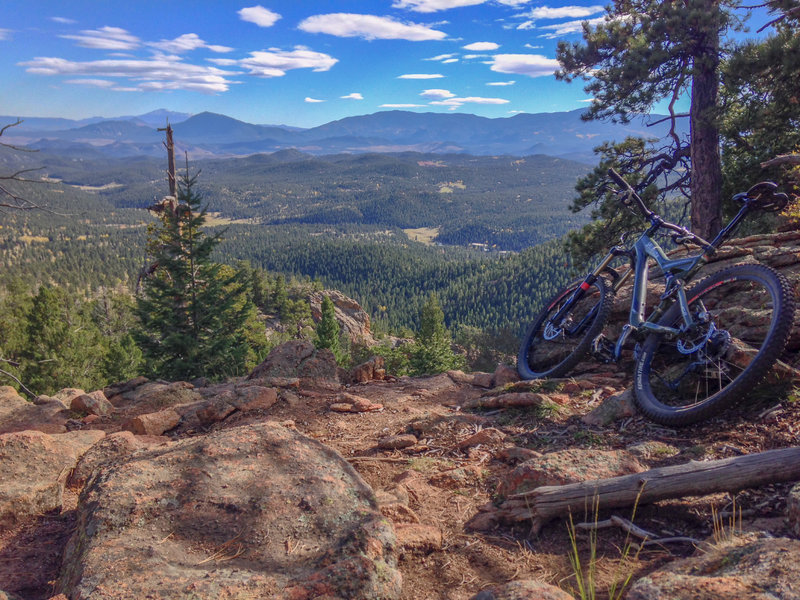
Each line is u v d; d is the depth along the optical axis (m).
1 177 9.82
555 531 2.63
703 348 3.75
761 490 2.52
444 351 21.16
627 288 5.56
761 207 3.81
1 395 6.60
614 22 15.27
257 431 3.24
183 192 23.22
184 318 23.84
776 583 1.46
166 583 1.96
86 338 34.50
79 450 4.21
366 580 1.97
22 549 2.93
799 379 3.57
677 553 2.26
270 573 2.06
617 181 4.81
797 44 10.88
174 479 2.76
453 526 2.84
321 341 40.41
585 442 3.64
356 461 3.93
